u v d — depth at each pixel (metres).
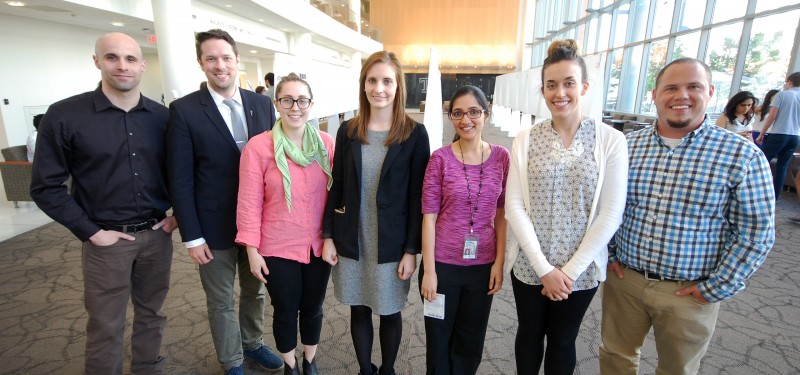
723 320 2.30
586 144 1.26
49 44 6.44
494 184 1.41
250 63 13.32
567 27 14.88
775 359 1.95
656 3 9.02
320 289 1.69
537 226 1.33
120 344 1.59
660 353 1.37
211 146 1.58
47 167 1.38
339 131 1.55
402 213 1.49
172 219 1.66
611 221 1.24
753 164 1.13
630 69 10.28
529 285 1.39
